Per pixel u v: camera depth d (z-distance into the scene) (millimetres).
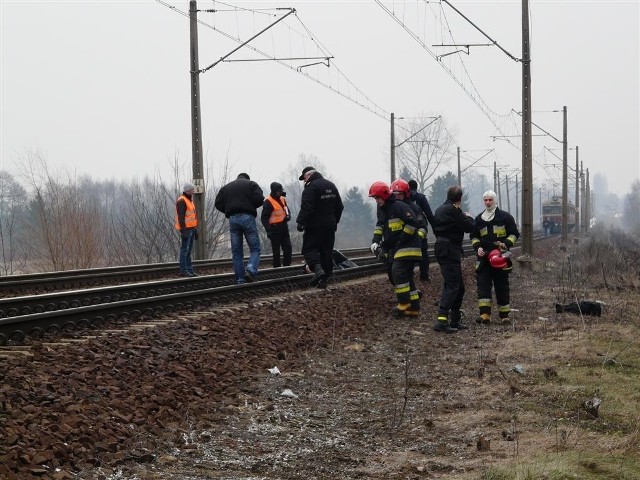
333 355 10680
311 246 16625
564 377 9133
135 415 6832
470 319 14242
